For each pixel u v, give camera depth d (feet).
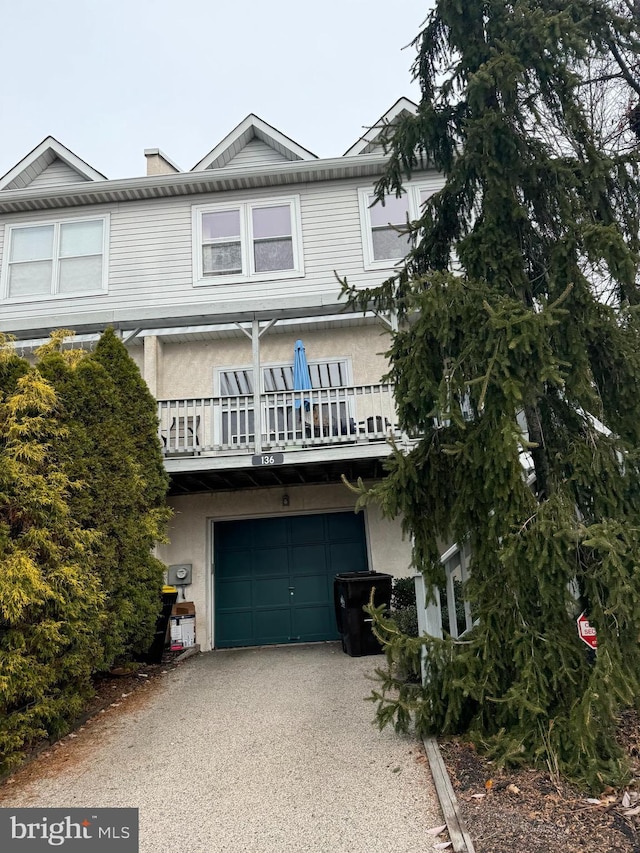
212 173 39.60
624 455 13.61
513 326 12.64
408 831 11.17
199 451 31.89
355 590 28.58
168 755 16.31
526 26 14.64
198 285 39.73
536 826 10.70
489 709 14.12
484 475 13.58
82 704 19.36
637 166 15.05
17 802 13.74
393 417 34.04
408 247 39.29
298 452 30.19
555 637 12.87
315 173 39.81
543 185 15.28
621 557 12.02
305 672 25.58
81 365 23.86
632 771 12.45
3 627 16.40
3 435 18.04
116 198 40.96
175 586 35.12
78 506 20.67
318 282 39.11
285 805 12.70
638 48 15.69
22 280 40.75
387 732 16.74
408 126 16.92
